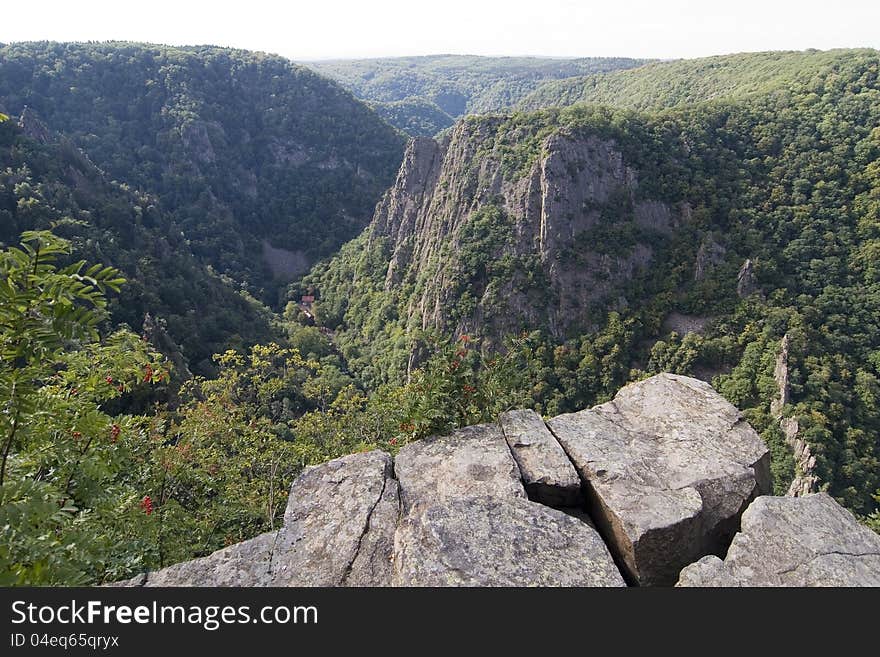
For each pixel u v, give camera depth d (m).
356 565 5.62
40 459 6.32
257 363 31.09
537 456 6.93
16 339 4.52
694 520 5.67
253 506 16.66
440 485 6.59
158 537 11.27
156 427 12.32
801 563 4.91
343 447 21.91
